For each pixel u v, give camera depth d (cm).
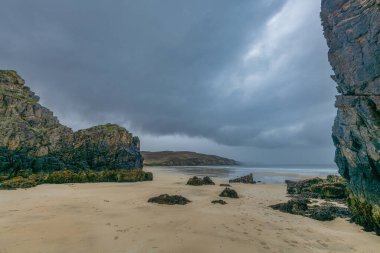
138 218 1730
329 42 1584
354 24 1325
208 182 4194
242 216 1858
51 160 4516
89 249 1186
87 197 2534
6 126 4281
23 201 2258
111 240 1302
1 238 1300
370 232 1546
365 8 1253
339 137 1756
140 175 4594
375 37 1191
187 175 6500
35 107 5016
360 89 1349
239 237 1389
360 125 1434
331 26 1544
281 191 3469
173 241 1301
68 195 2648
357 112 1413
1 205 2073
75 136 5253
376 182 1462
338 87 1705
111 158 5519
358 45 1315
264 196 2962
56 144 4834
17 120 4494
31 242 1255
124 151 5762
